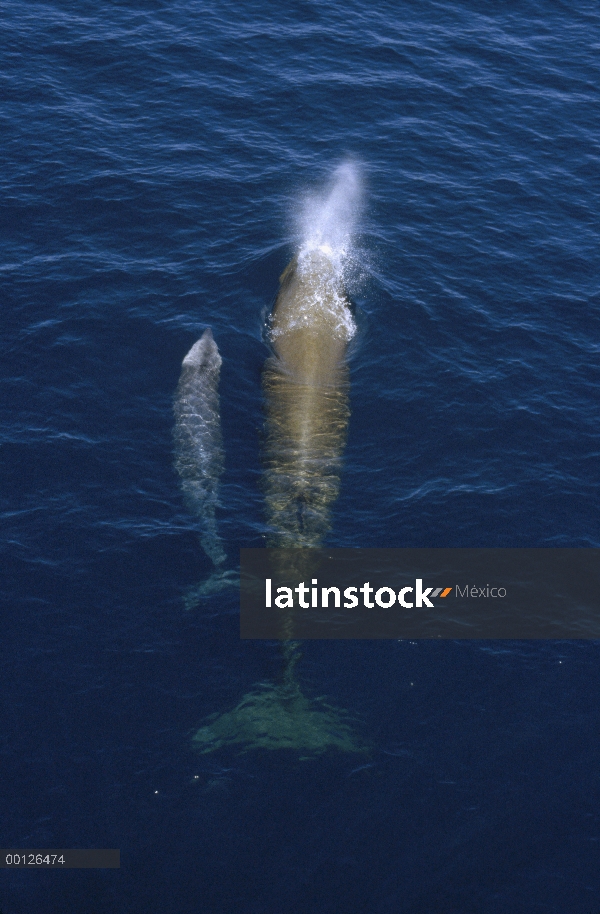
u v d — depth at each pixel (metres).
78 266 40.91
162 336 38.09
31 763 25.55
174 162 46.88
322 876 23.72
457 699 27.47
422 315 39.69
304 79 52.66
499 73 54.34
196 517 31.69
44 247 41.75
